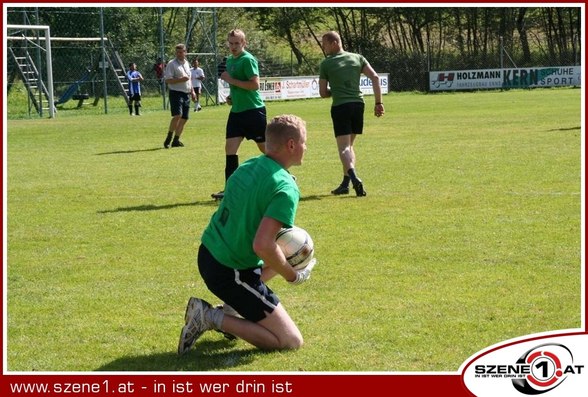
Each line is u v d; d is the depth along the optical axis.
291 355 6.69
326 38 14.66
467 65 69.62
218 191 15.36
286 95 55.34
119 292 8.61
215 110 45.31
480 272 9.04
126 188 15.91
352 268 9.33
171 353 6.83
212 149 23.16
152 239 11.20
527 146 21.30
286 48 80.19
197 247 10.68
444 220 11.90
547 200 13.30
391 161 19.02
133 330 7.40
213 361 6.64
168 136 23.64
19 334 7.33
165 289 8.70
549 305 7.78
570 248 10.02
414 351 6.71
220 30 68.69
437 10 72.88
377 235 11.02
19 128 32.44
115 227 12.07
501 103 43.69
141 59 58.38
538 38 72.62
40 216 13.04
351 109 14.40
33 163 20.25
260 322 6.73
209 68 52.59
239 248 6.55
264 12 73.75
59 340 7.17
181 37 61.47
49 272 9.51
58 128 32.25
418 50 70.56
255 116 14.48
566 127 26.77
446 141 23.42
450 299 8.05
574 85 61.81
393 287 8.53
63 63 56.00
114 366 6.59
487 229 11.22
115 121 36.56
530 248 10.07
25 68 46.72
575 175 15.96
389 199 13.81
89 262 9.95
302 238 6.92
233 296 6.64
